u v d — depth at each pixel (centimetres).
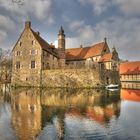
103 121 1645
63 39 6938
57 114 1900
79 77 5238
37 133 1333
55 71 5441
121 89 5006
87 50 7788
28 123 1574
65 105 2408
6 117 1766
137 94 3753
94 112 2000
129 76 7088
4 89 4838
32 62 5741
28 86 5706
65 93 3875
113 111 2059
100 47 7331
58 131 1377
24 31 5938
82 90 4616
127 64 7562
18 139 1220
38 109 2148
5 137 1253
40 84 5544
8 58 8281
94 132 1358
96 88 5153
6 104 2461
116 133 1338
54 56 6431
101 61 6794
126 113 1961
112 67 6631
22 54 5897
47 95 3488
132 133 1338
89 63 5638
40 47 5656
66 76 5341
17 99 2923
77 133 1339
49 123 1578
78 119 1712
